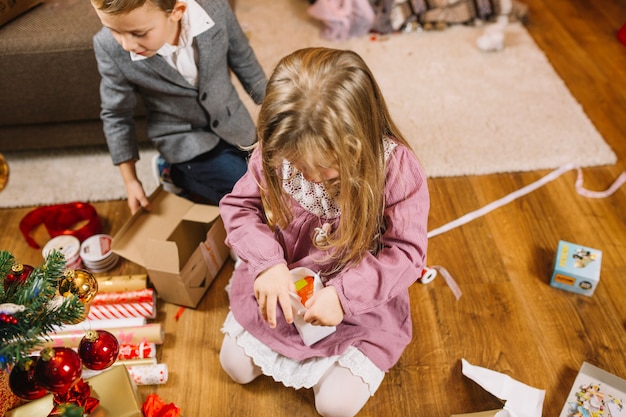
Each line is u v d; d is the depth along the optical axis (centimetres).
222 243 139
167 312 135
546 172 167
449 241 150
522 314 133
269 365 111
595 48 213
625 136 178
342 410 108
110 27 105
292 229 108
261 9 236
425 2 221
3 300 81
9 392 105
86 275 90
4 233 154
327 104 77
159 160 155
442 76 201
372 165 86
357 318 111
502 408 116
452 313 134
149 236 132
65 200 162
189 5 118
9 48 142
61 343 124
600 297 135
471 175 167
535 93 193
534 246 148
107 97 129
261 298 100
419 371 124
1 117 157
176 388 122
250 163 106
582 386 117
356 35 220
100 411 101
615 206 157
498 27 212
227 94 137
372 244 104
